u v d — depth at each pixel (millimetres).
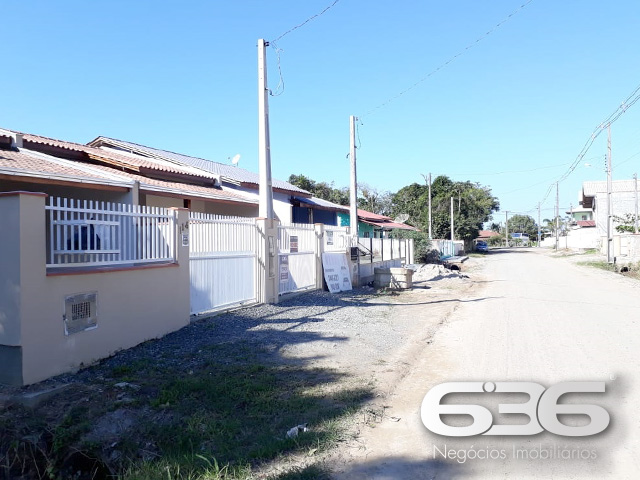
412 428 5094
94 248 7297
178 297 9156
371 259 20531
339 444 4707
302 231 15172
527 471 4184
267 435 4883
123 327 7727
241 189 21938
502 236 115500
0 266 6148
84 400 5656
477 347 8562
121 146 22391
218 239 10914
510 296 16141
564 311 12719
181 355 7625
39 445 4922
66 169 12953
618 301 14750
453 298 15570
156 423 5211
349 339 9133
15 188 12531
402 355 8031
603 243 43656
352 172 20250
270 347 8367
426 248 34594
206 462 4355
